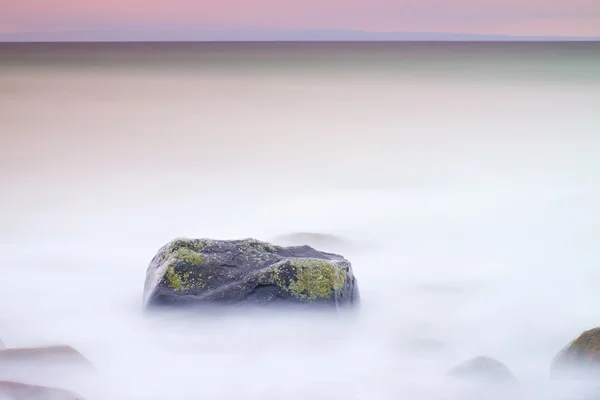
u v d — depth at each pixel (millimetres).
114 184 24125
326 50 146375
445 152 31141
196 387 8906
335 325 9477
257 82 66875
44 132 36250
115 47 161250
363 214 19688
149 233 17438
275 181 24938
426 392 8656
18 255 15055
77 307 11562
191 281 9711
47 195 22156
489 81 62688
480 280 13648
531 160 28562
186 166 27844
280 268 9664
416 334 10734
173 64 92938
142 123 40781
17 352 8633
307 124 41125
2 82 61438
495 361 8812
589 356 8500
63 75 70188
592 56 98750
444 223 18562
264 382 8953
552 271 14352
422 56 110062
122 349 9773
